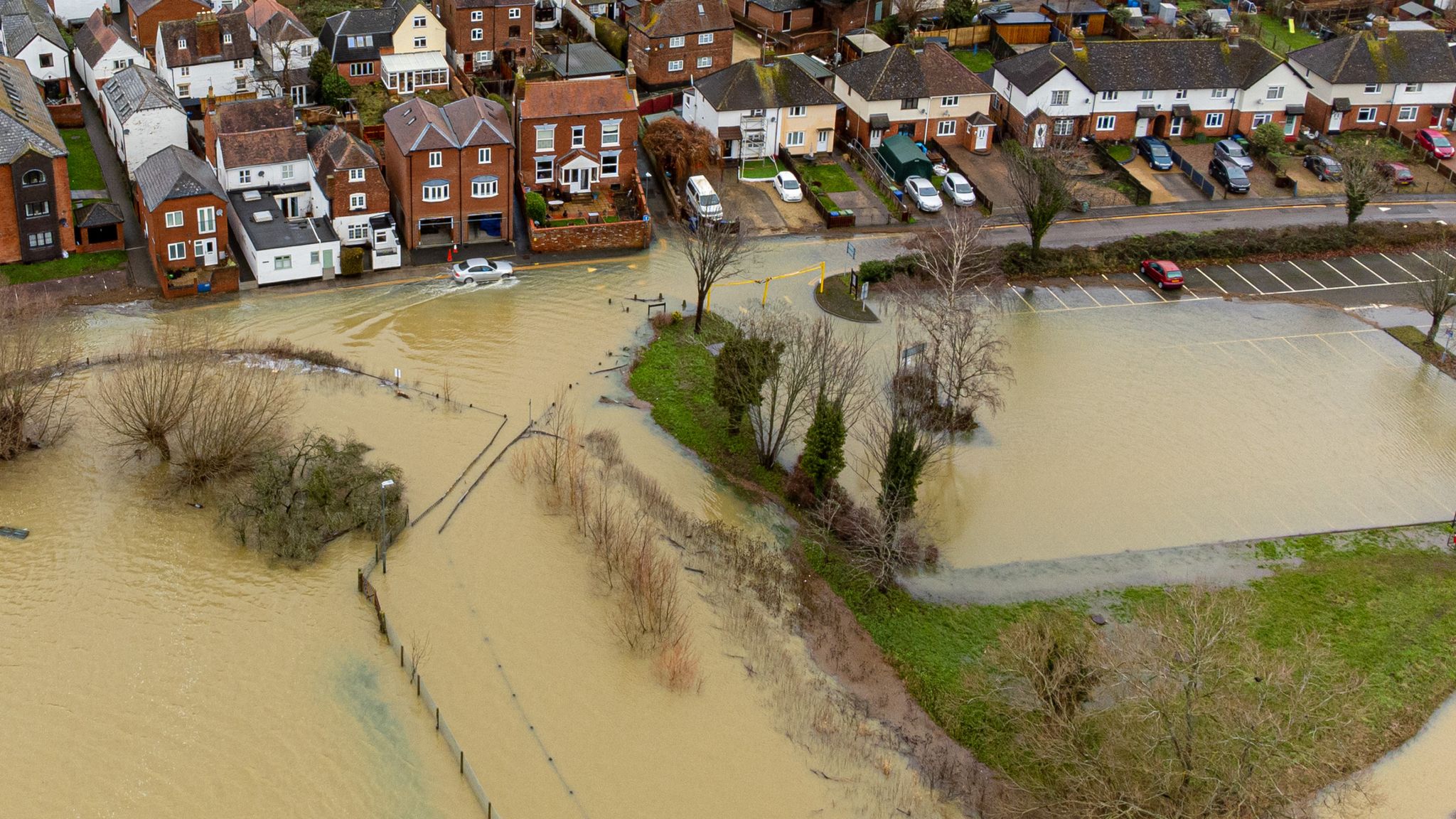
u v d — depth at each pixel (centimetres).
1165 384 9850
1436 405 9806
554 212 11306
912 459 7756
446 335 9800
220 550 7638
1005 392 9619
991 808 6450
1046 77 12850
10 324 8638
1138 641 7212
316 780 6294
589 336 9944
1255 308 10956
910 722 6944
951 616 7619
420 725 6619
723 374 8606
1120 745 6362
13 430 8075
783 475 8688
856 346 9794
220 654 6938
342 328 9756
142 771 6291
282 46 12575
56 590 7275
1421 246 12000
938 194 12156
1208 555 8225
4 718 6512
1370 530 8525
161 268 9900
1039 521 8412
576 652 7094
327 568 7544
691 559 7800
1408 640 7625
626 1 14500
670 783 6425
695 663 7081
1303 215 12306
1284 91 13400
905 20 15050
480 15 13312
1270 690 6512
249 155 10600
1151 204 12350
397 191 10950
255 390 8781
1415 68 13662
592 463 8500
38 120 10462
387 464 8312
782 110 12388
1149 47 13338
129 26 13625
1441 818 6575
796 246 11294
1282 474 8969
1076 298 10925
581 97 11225
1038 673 6475
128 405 8100
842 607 7644
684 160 11706
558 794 6319
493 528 7919
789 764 6594
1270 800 6209
